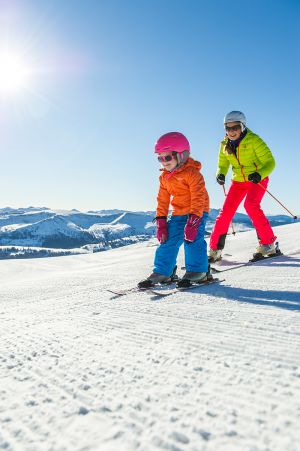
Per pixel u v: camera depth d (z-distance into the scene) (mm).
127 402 1212
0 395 1363
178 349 1689
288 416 1037
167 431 1016
